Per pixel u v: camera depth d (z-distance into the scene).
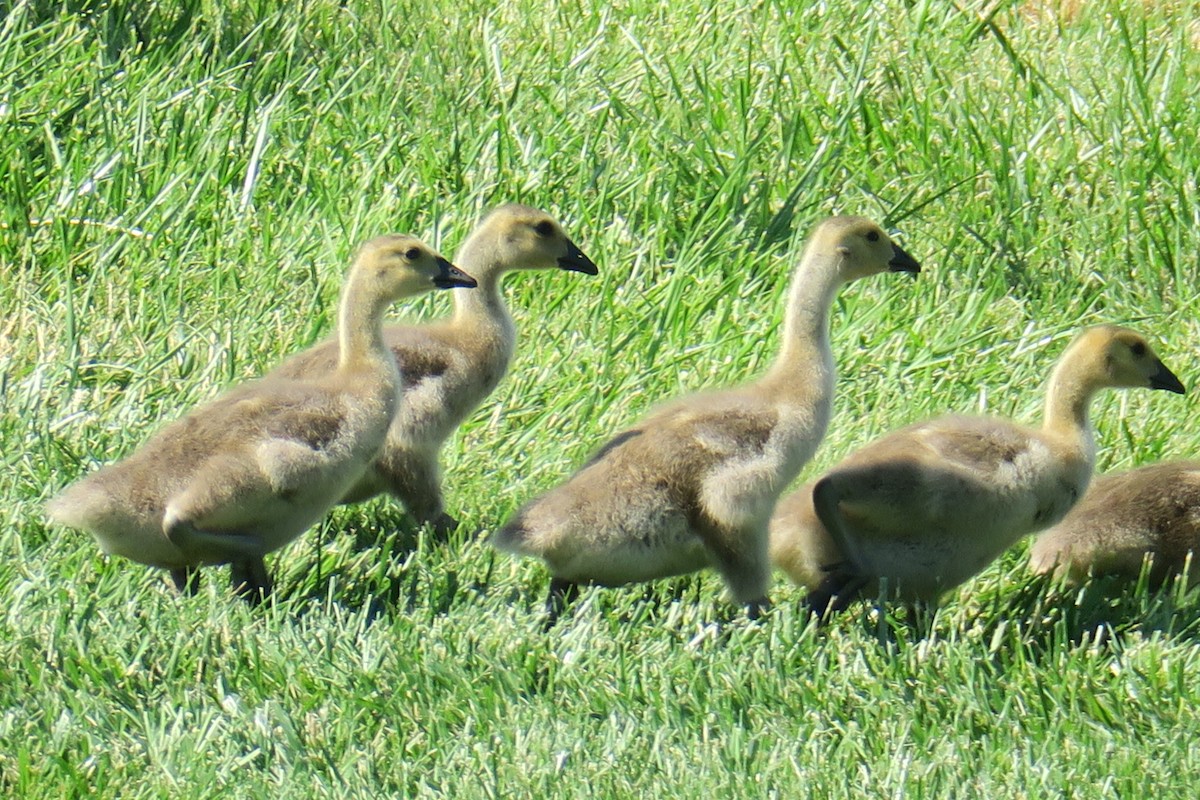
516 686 9.70
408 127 17.91
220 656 9.81
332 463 10.58
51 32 17.56
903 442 10.89
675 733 9.30
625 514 10.54
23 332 14.29
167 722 9.16
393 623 10.42
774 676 9.86
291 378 11.34
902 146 17.81
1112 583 11.61
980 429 11.01
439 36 20.06
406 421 11.99
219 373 13.80
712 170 17.09
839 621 10.84
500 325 13.02
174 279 15.12
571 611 10.79
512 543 10.66
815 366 11.09
